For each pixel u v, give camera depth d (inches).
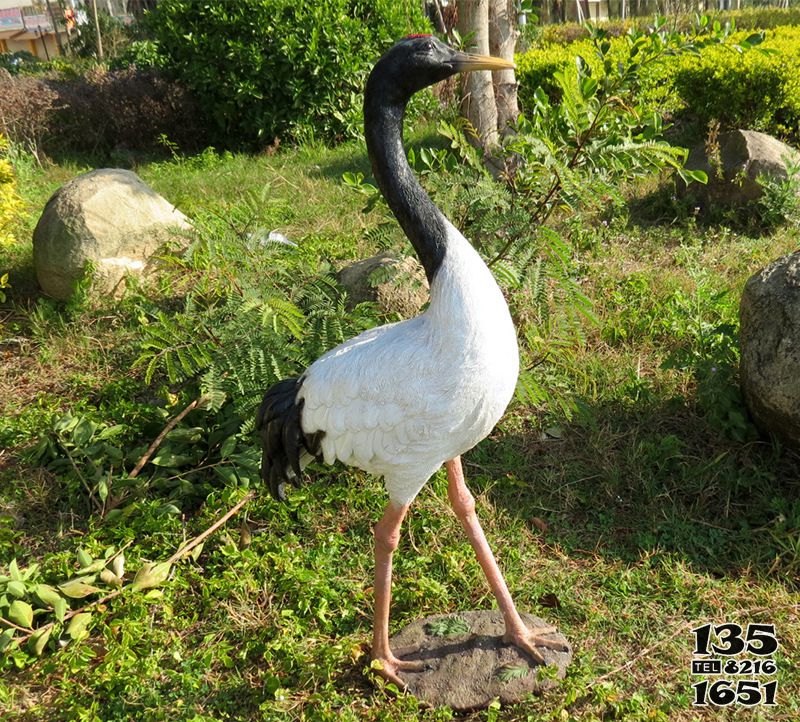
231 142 433.4
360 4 403.9
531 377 156.4
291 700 110.5
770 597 122.1
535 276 146.6
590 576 130.0
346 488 151.0
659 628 119.6
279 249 166.7
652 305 200.2
